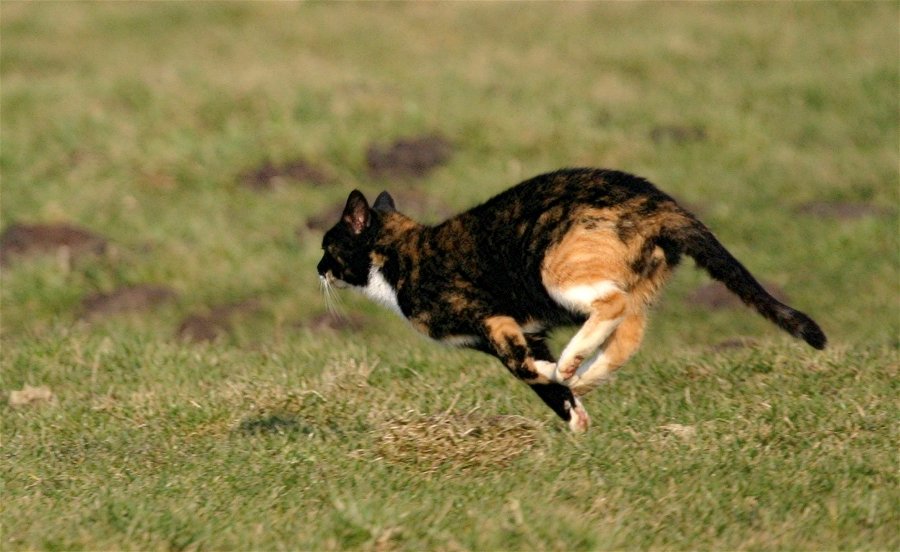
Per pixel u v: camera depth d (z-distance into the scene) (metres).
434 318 8.53
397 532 6.57
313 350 11.58
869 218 18.03
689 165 21.17
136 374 10.90
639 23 29.72
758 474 7.44
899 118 22.84
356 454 8.10
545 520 6.64
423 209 18.61
